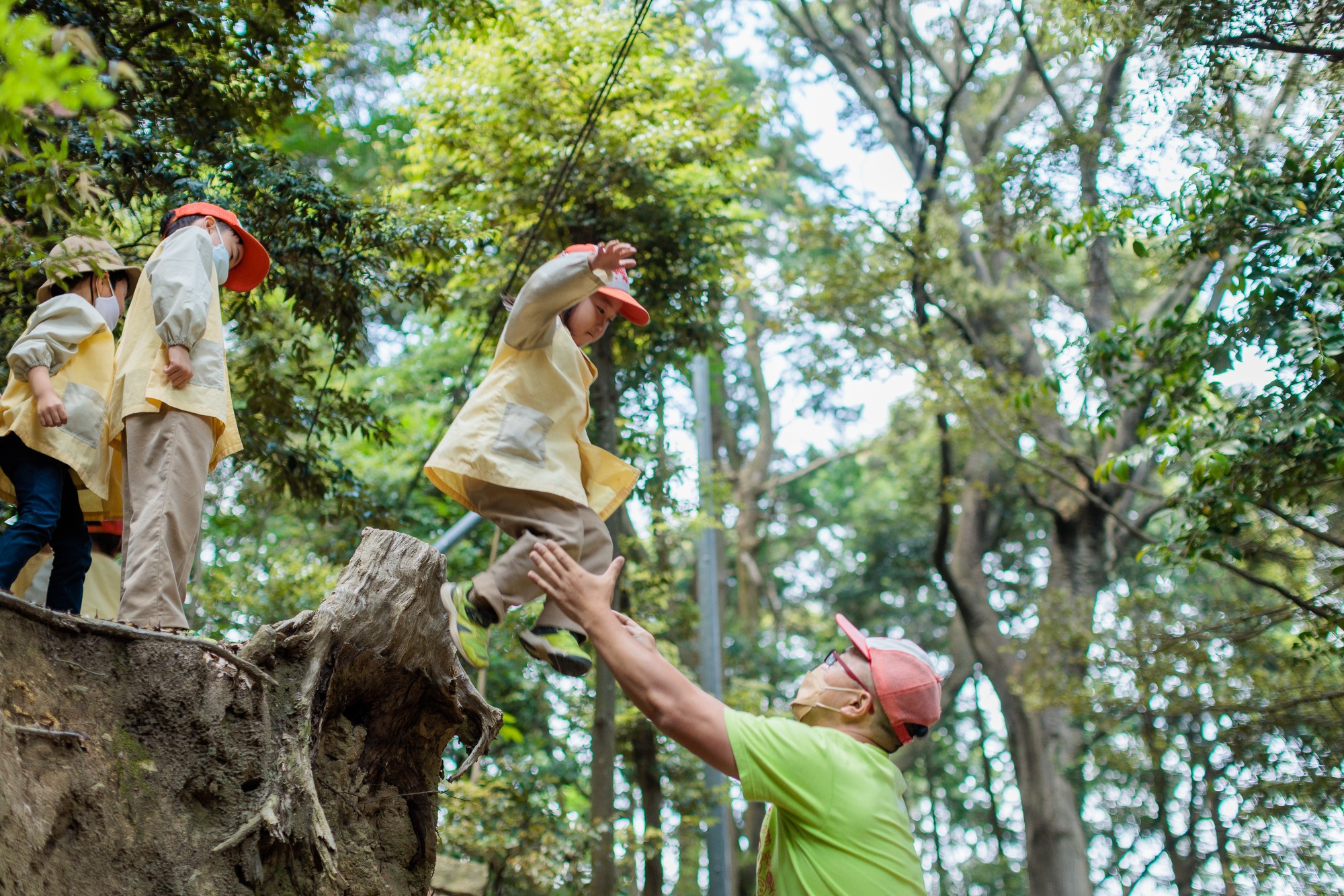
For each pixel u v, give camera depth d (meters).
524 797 11.59
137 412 4.01
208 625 11.11
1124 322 9.01
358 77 14.82
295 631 3.45
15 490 4.25
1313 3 7.97
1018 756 17.66
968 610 18.86
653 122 12.35
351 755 3.54
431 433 14.55
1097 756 12.12
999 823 26.55
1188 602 16.12
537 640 3.31
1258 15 8.06
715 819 13.82
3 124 2.76
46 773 2.81
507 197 12.27
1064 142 11.38
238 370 9.21
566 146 11.99
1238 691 10.05
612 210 12.38
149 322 4.22
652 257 12.47
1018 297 17.88
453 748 12.96
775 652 22.33
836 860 2.71
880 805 2.79
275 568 11.70
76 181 3.61
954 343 18.09
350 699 3.59
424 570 3.60
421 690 3.74
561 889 11.99
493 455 3.38
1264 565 10.93
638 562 15.57
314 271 8.39
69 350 4.25
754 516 24.11
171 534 3.93
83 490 4.71
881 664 3.02
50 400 4.12
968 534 20.02
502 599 3.31
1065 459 16.36
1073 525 17.67
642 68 12.41
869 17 19.81
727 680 19.05
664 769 14.96
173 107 8.11
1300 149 8.00
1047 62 13.83
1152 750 11.66
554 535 3.38
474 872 9.55
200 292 4.15
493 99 12.12
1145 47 8.54
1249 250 7.86
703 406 16.23
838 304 15.37
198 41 8.23
